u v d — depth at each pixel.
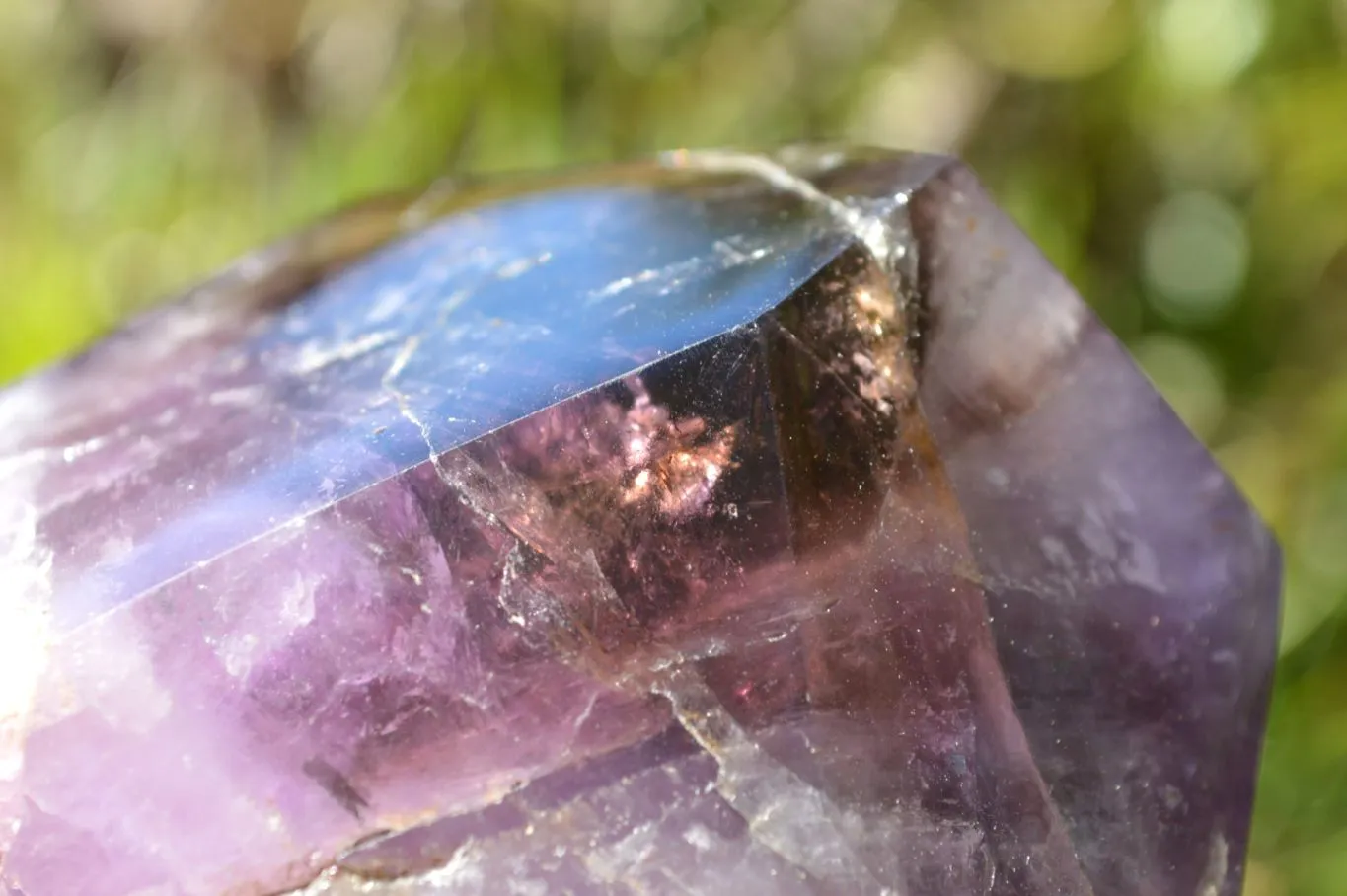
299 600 0.18
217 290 0.21
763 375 0.18
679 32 0.33
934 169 0.19
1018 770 0.18
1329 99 0.30
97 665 0.18
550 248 0.20
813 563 0.18
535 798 0.18
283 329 0.20
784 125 0.33
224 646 0.18
